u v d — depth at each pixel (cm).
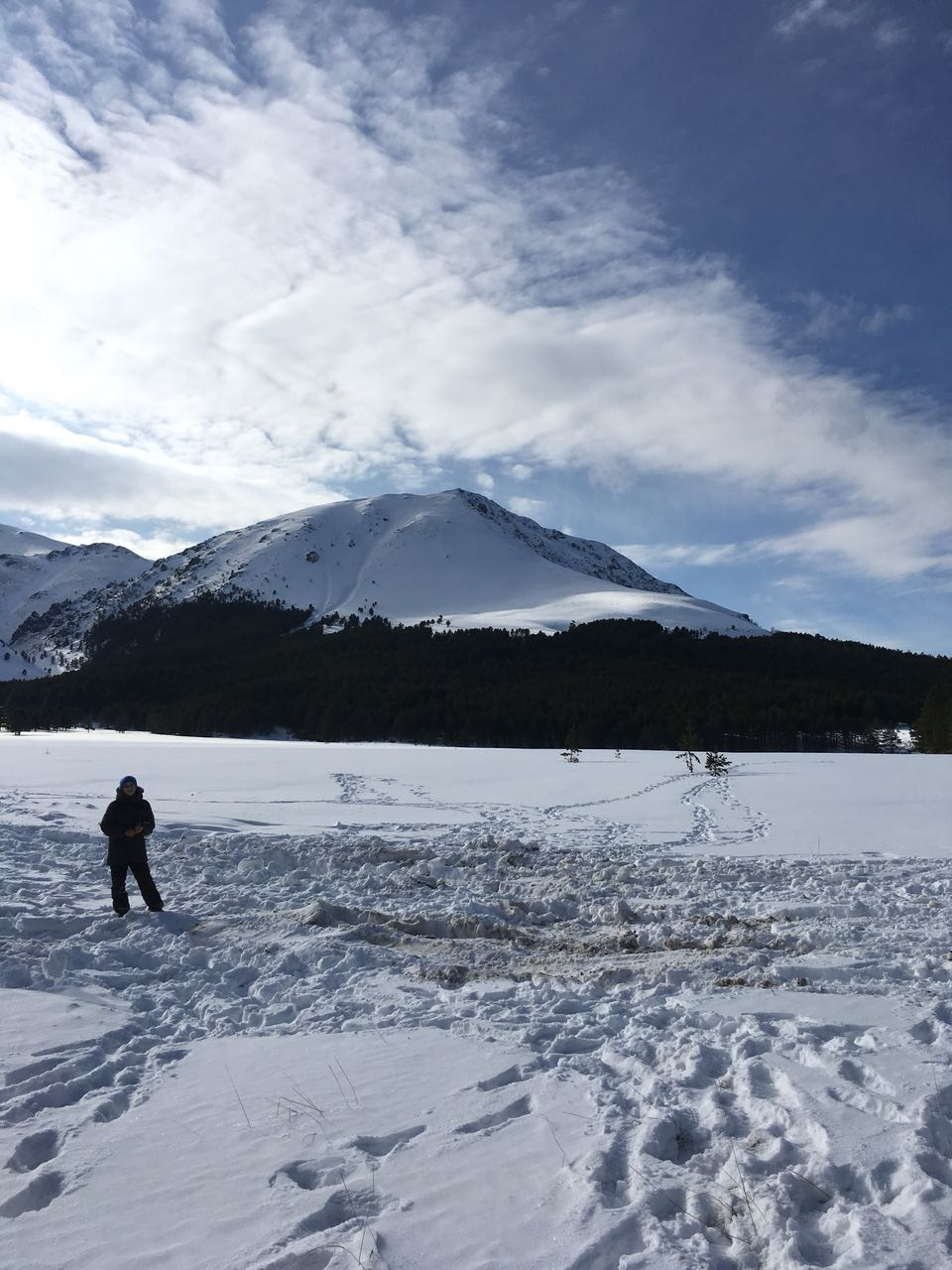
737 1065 483
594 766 3512
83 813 1884
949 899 1038
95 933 893
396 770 3256
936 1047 497
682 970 705
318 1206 352
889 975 687
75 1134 430
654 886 1166
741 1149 382
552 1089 462
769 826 1802
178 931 911
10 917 934
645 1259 309
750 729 10325
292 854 1379
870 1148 375
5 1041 560
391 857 1359
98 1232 341
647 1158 380
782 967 699
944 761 3644
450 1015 612
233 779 2802
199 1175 384
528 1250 318
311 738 12144
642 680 13812
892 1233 315
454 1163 385
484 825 1856
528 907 1041
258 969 759
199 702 13862
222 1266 315
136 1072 522
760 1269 311
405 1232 331
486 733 11119
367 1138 414
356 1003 651
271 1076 502
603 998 650
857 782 2681
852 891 1102
